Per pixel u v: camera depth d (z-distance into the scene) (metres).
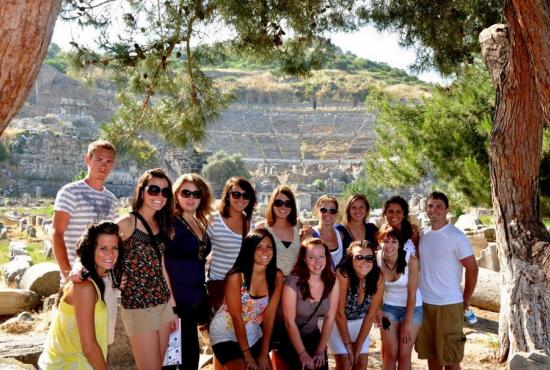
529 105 5.19
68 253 4.18
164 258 3.89
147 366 3.62
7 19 1.97
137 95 7.37
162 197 3.68
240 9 6.45
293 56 7.47
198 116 7.27
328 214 4.55
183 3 6.59
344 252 4.61
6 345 5.23
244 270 3.85
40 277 8.14
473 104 9.63
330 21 7.28
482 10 6.50
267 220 4.24
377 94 11.70
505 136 5.34
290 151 71.81
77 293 3.10
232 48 7.08
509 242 5.39
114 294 3.62
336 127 76.69
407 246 4.44
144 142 8.23
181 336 3.97
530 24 4.02
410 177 11.59
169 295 3.76
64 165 55.69
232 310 3.85
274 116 78.81
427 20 6.77
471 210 25.52
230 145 71.44
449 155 10.04
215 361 4.01
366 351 4.33
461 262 4.62
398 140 11.80
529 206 5.41
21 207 43.97
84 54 6.53
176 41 6.66
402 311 4.46
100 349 3.12
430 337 4.70
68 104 69.44
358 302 4.21
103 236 3.16
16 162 54.03
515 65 5.14
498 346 6.16
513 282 5.29
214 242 4.29
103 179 4.35
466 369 5.55
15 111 2.10
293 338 3.89
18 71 2.04
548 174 8.86
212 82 7.34
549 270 5.19
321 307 3.94
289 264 4.20
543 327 5.03
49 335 3.24
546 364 4.06
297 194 46.78
